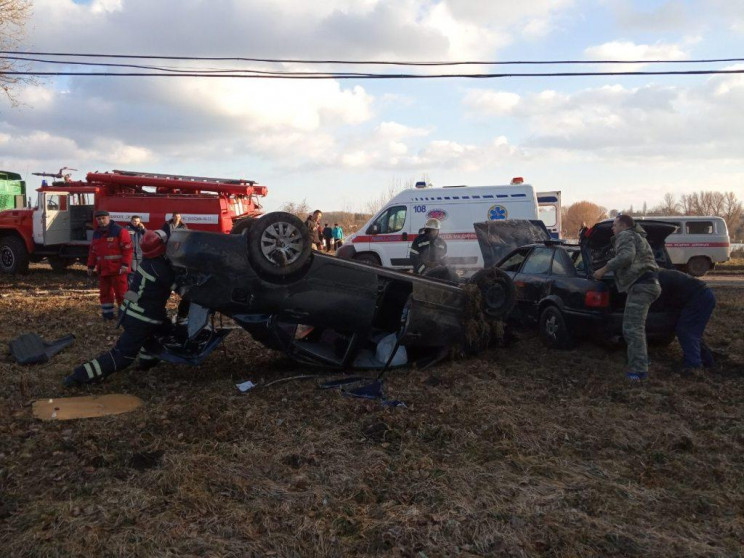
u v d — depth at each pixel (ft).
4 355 23.31
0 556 10.14
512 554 10.44
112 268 30.66
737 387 19.85
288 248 19.02
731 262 81.35
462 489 12.57
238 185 52.75
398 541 10.75
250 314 19.54
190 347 20.20
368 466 13.64
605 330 23.26
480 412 16.96
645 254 20.43
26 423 16.10
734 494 12.65
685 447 15.02
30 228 54.70
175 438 15.12
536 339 27.09
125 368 20.85
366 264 20.62
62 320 31.14
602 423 16.42
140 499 11.96
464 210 47.78
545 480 13.16
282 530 11.13
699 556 10.32
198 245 18.45
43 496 12.28
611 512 11.81
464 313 22.20
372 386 18.95
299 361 20.68
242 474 13.20
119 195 53.57
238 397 18.26
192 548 10.43
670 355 24.34
